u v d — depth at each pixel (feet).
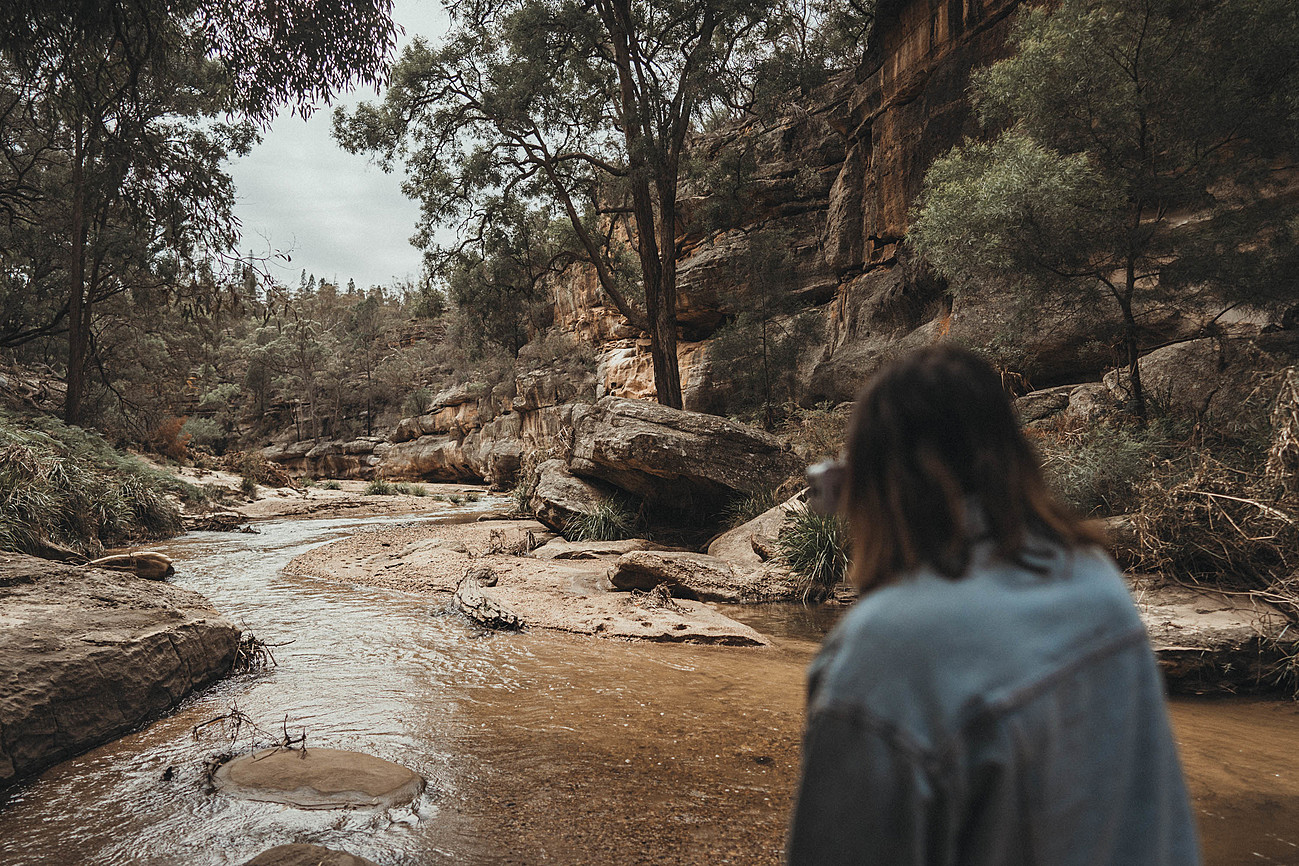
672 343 59.93
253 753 12.20
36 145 68.49
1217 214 25.50
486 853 9.12
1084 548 2.45
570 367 119.55
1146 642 2.26
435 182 64.03
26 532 32.78
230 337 248.73
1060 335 38.83
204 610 18.86
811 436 47.26
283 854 8.54
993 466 2.31
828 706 2.03
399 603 27.09
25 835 9.50
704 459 41.52
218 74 17.95
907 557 2.31
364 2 16.44
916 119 54.19
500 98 58.08
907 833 1.77
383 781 11.03
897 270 56.59
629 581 28.81
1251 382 22.88
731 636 21.67
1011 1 46.19
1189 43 24.27
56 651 12.99
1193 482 19.33
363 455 180.86
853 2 67.31
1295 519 17.02
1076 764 1.93
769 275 60.80
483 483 152.05
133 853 9.04
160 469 87.40
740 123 76.54
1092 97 26.04
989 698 1.84
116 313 92.12
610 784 11.21
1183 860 2.10
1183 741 13.35
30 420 61.67
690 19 55.88
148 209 21.29
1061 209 24.94
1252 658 16.16
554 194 65.57
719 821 10.02
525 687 16.47
